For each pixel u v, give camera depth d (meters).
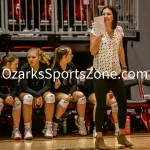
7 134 11.81
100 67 8.31
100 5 13.55
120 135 8.78
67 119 12.20
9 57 11.12
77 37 13.23
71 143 9.74
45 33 13.09
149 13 14.30
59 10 13.39
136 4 13.90
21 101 11.00
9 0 13.05
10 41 12.90
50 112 10.96
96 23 8.06
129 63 13.93
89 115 11.80
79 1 13.49
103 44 8.27
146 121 12.15
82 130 11.45
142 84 12.85
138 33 13.89
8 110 11.13
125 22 13.95
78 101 11.32
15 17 13.16
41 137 11.09
